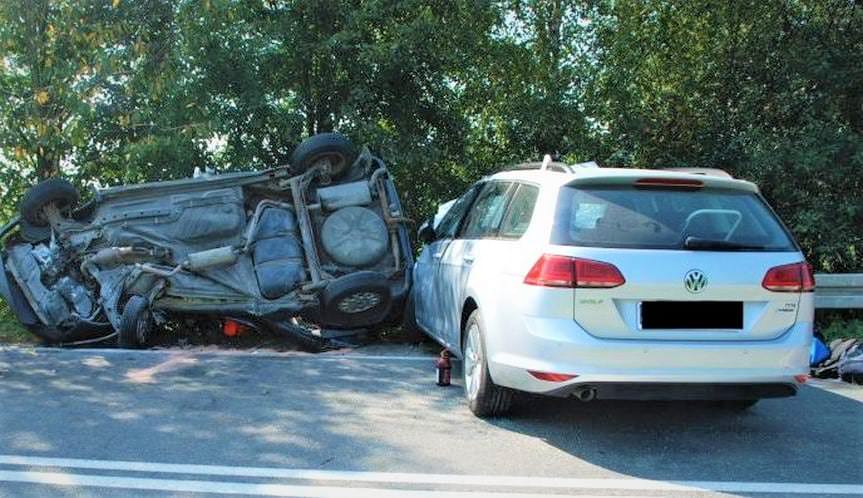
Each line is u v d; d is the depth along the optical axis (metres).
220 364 7.26
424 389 6.38
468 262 5.92
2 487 4.24
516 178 5.88
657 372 4.55
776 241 4.91
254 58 10.49
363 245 8.79
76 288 8.32
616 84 11.70
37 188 8.57
